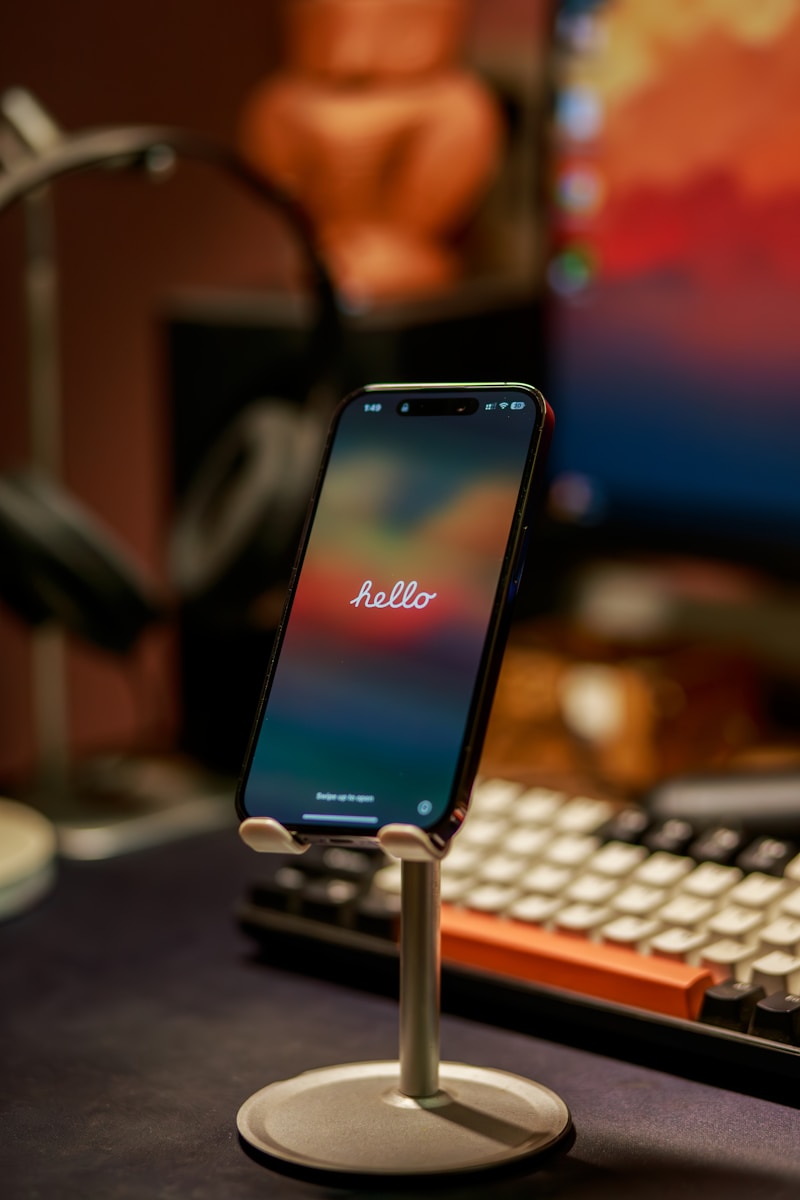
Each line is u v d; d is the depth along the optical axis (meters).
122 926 0.75
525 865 0.69
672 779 0.84
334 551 0.53
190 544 0.95
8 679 1.35
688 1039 0.56
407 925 0.52
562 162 1.07
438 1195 0.47
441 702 0.49
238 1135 0.52
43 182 0.82
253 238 1.34
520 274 1.23
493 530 0.51
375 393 0.56
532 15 1.20
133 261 1.33
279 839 0.48
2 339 1.29
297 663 0.52
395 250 1.13
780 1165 0.49
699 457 1.03
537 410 0.52
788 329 0.97
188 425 1.06
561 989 0.60
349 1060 0.58
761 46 0.97
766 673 1.11
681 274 1.02
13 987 0.67
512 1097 0.53
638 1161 0.49
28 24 1.25
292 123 1.15
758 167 0.98
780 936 0.59
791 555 0.99
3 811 0.87
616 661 1.00
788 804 0.80
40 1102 0.55
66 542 0.83
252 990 0.66
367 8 1.12
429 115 1.12
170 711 1.35
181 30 1.33
